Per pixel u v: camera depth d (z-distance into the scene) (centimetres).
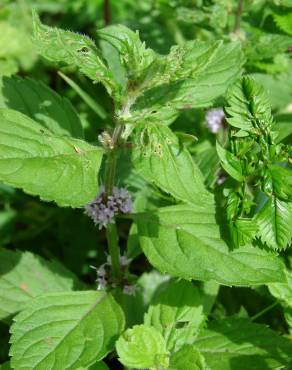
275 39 34
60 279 30
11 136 20
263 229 23
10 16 46
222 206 24
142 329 23
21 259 30
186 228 24
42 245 38
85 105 40
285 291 25
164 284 31
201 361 23
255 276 22
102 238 38
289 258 29
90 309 25
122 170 32
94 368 24
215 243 23
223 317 29
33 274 29
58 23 48
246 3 34
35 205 39
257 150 25
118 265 27
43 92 27
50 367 22
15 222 39
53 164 20
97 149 21
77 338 24
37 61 42
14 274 29
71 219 38
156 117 23
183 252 23
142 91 21
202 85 24
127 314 30
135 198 30
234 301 32
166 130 21
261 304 32
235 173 23
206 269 23
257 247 23
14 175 19
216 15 33
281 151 23
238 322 26
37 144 20
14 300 29
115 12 45
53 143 21
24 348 23
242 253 23
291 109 37
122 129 22
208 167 29
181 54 21
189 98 24
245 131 23
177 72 20
